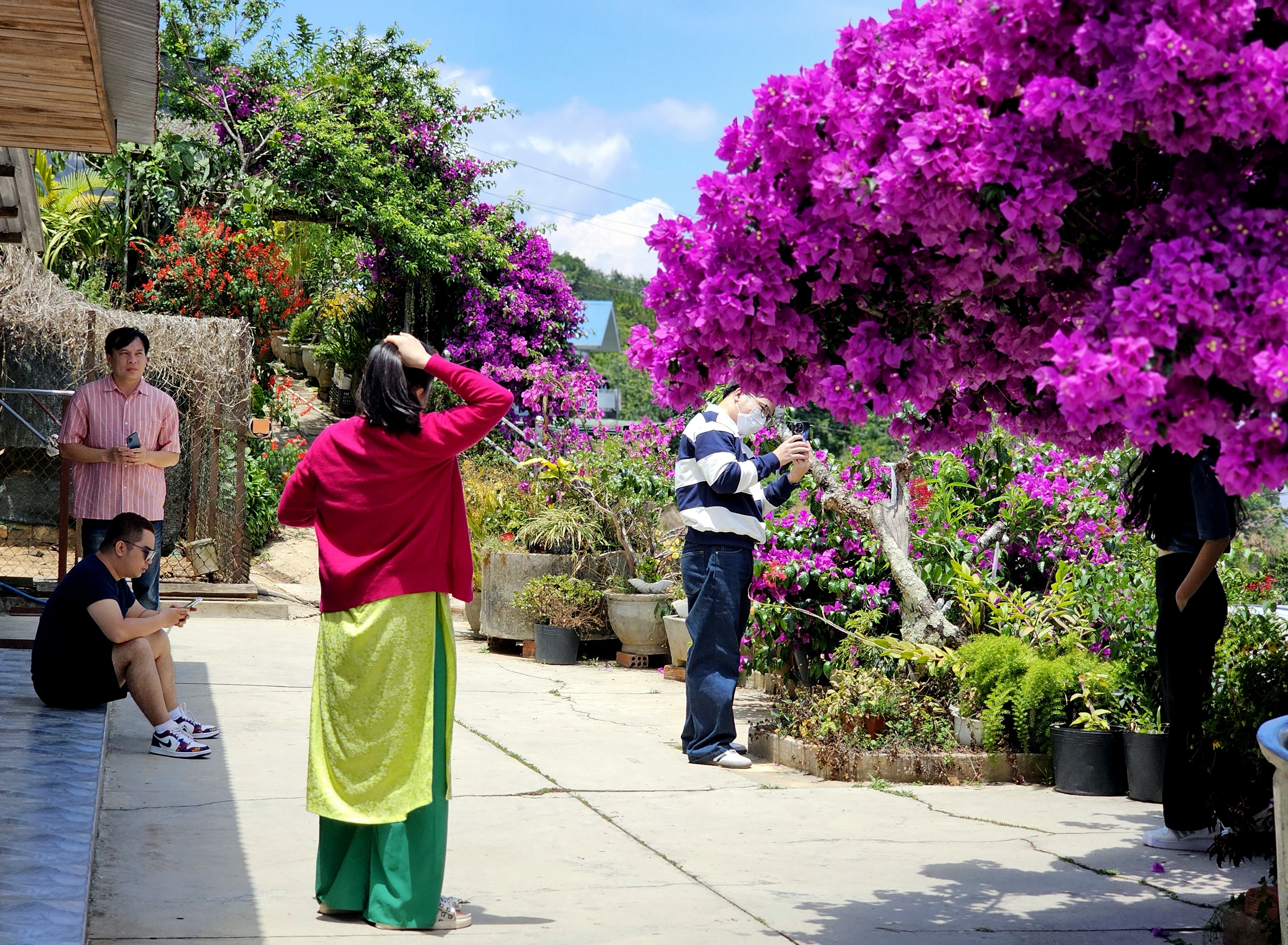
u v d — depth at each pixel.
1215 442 3.48
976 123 2.40
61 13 3.96
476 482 11.50
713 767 5.92
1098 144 2.27
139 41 4.45
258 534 14.38
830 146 2.66
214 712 6.36
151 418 6.78
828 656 7.16
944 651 6.16
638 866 4.14
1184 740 4.50
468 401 3.45
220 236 15.80
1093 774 5.43
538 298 21.41
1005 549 7.26
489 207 21.06
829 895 3.88
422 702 3.41
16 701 5.43
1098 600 6.31
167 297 15.21
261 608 10.63
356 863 3.48
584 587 9.48
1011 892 3.94
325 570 3.50
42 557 11.14
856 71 2.75
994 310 2.80
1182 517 4.52
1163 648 4.57
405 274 19.98
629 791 5.28
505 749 6.05
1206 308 2.09
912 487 7.36
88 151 5.87
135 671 5.31
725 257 2.76
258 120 17.62
